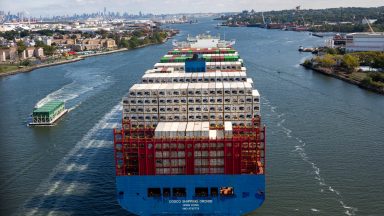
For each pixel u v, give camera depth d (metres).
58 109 194.38
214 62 162.12
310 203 108.31
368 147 145.88
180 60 178.88
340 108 198.62
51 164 137.25
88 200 112.38
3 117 195.25
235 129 108.69
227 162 97.38
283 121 178.38
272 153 142.00
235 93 109.94
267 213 103.81
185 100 110.69
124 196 99.06
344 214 102.81
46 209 107.81
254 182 96.50
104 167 133.50
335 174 124.75
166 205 98.88
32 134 169.62
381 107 199.38
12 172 131.12
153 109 111.50
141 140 99.38
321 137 157.12
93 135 165.38
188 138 98.12
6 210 107.31
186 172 98.44
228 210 98.56
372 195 111.94
